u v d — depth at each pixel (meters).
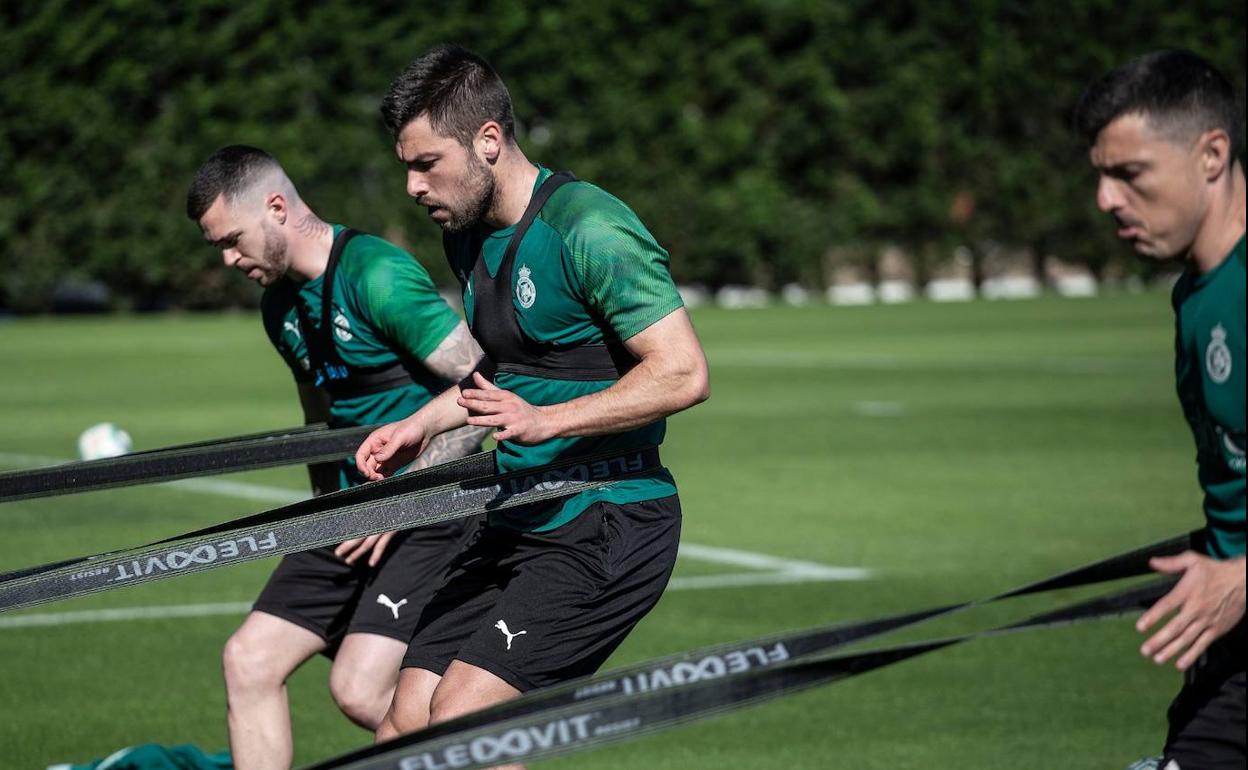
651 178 60.66
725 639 12.24
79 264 56.28
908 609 13.20
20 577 6.48
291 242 8.36
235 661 8.46
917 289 64.94
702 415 27.14
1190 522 16.95
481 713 5.26
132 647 12.46
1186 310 5.45
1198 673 5.76
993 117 63.91
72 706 10.88
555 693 5.31
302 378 9.16
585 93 59.62
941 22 62.53
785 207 62.00
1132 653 11.88
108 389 31.89
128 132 55.62
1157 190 5.21
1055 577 5.56
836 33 61.81
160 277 56.56
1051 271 68.19
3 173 55.00
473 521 8.26
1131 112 5.17
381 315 8.20
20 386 32.69
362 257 8.27
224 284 57.75
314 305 8.46
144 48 55.22
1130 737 9.85
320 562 8.52
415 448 7.50
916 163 63.25
